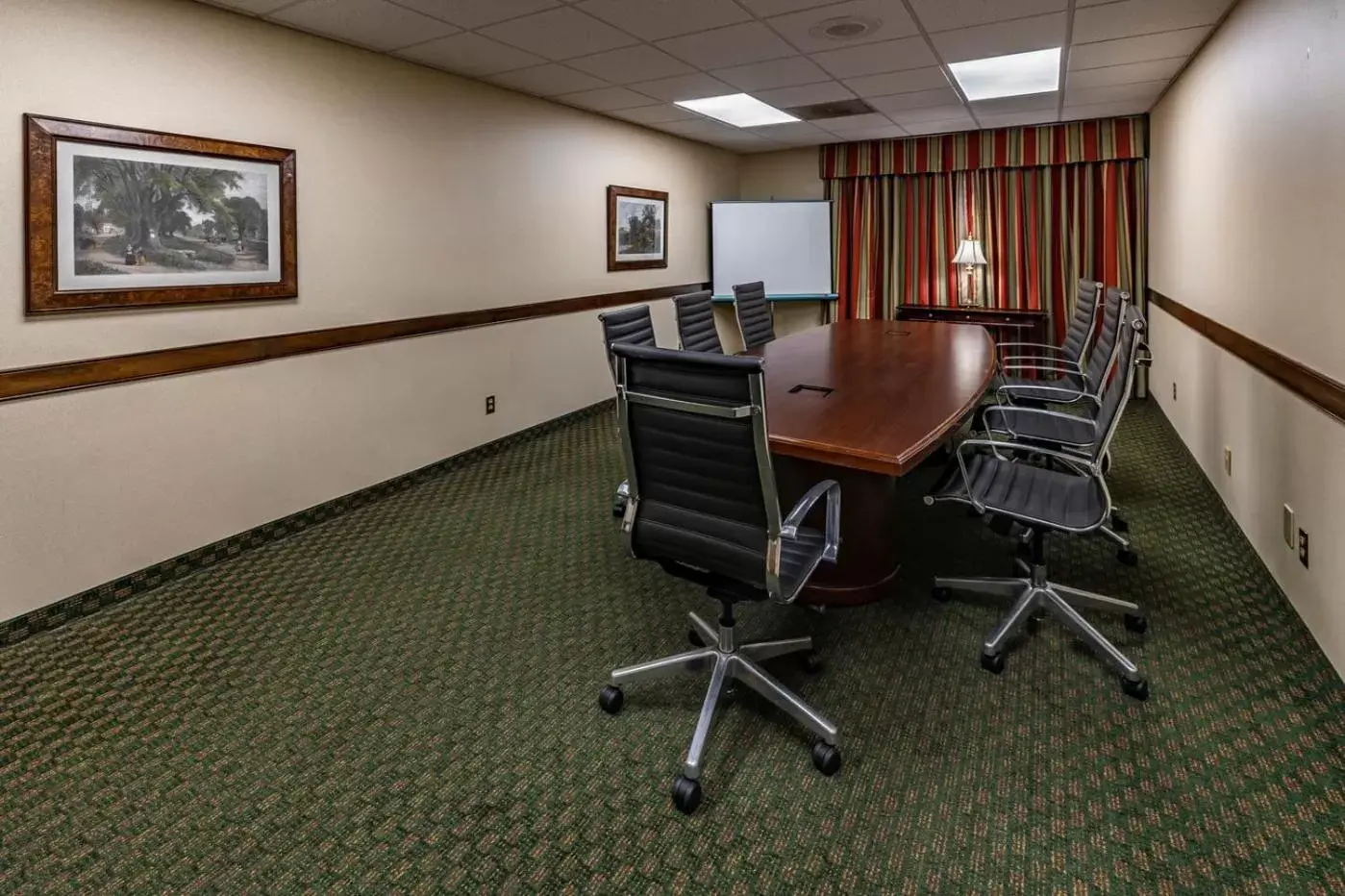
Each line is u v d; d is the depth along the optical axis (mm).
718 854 1367
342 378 3197
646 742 1687
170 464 2561
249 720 1781
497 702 1849
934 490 2105
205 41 2564
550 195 4402
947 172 5781
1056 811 1443
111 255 2342
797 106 4543
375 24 2840
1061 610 1998
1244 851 1332
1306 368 1982
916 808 1468
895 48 3314
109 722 1774
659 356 1486
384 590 2479
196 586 2521
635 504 1710
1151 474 3488
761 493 1476
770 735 1701
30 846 1399
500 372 4133
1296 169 2105
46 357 2221
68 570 2289
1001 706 1784
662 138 5496
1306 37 2025
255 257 2783
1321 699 1741
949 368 2867
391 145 3346
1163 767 1552
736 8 2785
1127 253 5301
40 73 2145
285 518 2977
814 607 2207
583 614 2299
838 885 1293
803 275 6316
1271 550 2318
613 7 2752
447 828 1441
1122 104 4652
